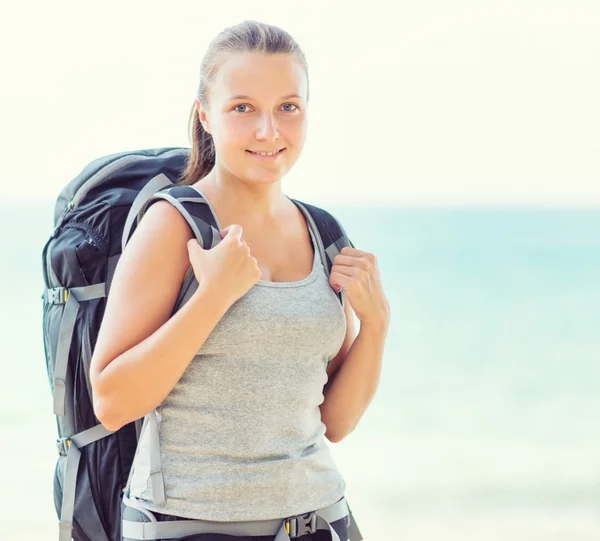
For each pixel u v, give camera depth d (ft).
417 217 136.67
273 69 6.28
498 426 57.41
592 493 44.27
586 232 119.85
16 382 53.52
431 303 85.46
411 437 54.60
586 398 63.21
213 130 6.51
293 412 6.16
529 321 81.35
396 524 41.09
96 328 7.62
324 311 6.37
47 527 34.86
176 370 5.71
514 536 38.24
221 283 5.73
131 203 7.86
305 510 6.12
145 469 6.10
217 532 5.90
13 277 79.66
